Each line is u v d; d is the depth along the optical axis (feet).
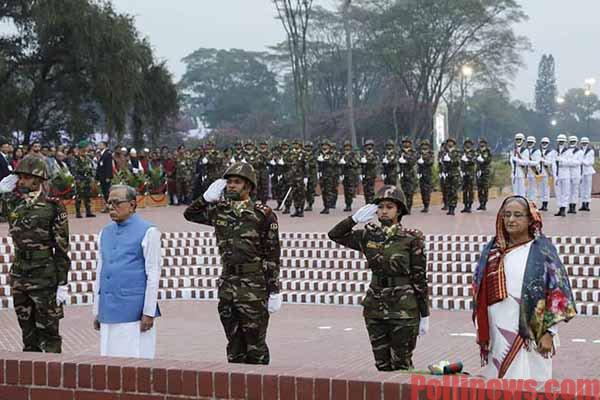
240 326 23.90
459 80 187.21
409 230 23.47
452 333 37.83
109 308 23.43
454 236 54.44
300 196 71.77
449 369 18.79
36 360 17.89
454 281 48.78
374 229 23.71
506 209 18.56
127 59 115.14
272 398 16.20
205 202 24.26
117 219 23.81
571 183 72.64
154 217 73.15
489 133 298.35
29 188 26.78
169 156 94.07
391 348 23.45
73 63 116.37
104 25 112.98
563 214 70.69
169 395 16.88
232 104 269.23
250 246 23.57
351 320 41.96
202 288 49.93
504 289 18.39
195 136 247.70
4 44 116.88
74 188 73.61
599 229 57.93
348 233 23.99
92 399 17.47
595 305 42.50
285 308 46.19
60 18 110.42
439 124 116.57
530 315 18.21
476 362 31.40
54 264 26.96
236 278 23.63
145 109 124.57
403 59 170.60
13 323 40.60
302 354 33.27
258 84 274.77
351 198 77.25
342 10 175.52
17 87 117.50
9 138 118.62
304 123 143.23
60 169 73.82
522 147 75.66
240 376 16.39
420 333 23.75
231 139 225.56
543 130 358.23
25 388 17.92
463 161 75.46
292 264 53.21
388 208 23.38
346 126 195.93
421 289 23.32
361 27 175.94
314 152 82.48
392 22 166.30
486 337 18.89
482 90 209.36
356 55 197.06
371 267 23.52
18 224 26.63
